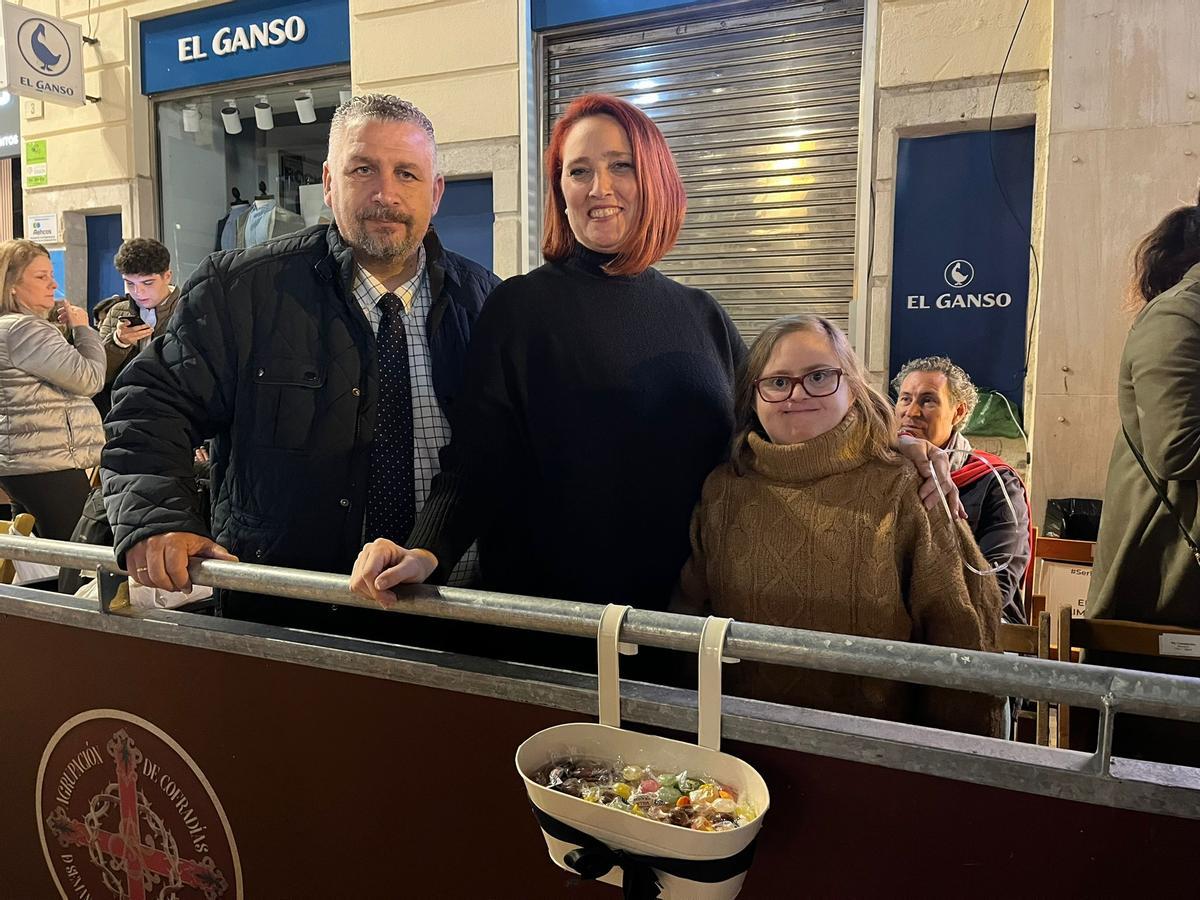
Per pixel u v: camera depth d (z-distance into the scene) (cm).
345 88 395
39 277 323
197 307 155
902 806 92
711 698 95
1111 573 231
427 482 165
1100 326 262
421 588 112
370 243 155
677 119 329
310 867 130
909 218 294
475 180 362
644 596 150
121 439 143
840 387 125
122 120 446
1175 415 212
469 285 179
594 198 141
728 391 153
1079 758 85
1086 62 254
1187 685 78
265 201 431
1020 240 280
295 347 157
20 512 361
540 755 98
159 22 430
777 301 323
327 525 158
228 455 167
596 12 330
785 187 316
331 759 125
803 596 125
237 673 130
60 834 155
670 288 155
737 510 132
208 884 141
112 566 132
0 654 155
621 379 146
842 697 127
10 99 486
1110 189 255
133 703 141
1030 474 276
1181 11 242
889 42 284
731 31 316
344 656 119
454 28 350
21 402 311
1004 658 85
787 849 99
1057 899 87
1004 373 286
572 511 148
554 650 161
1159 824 81
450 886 119
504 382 149
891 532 121
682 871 85
